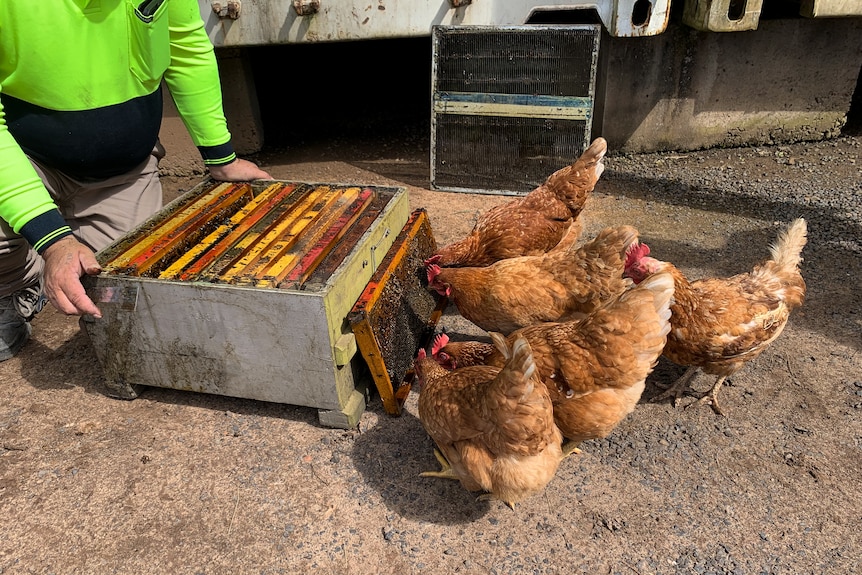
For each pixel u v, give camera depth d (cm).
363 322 286
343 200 361
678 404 327
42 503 277
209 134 370
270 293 270
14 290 354
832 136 655
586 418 262
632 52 599
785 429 307
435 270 358
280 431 312
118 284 288
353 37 516
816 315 386
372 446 302
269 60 787
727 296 296
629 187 577
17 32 271
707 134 646
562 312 327
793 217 508
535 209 390
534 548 254
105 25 292
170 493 280
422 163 645
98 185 354
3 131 261
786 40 599
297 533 262
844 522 260
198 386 312
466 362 309
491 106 537
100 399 335
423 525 265
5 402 333
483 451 247
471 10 512
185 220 337
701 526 261
